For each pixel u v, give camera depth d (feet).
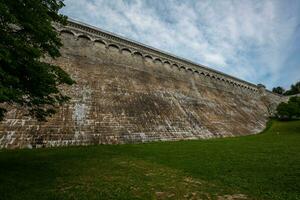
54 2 36.86
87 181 34.14
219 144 78.64
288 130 134.31
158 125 85.81
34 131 57.82
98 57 96.07
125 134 72.90
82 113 70.13
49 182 32.58
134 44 116.06
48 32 34.27
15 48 29.96
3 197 26.45
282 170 42.98
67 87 74.38
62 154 49.98
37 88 34.04
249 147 72.28
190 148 67.97
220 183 35.63
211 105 130.62
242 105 168.35
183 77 136.05
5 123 55.72
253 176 39.40
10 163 40.09
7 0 29.68
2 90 25.40
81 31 96.32
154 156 54.54
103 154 52.85
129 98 88.84
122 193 30.01
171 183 35.14
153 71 117.91
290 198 29.40
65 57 84.02
